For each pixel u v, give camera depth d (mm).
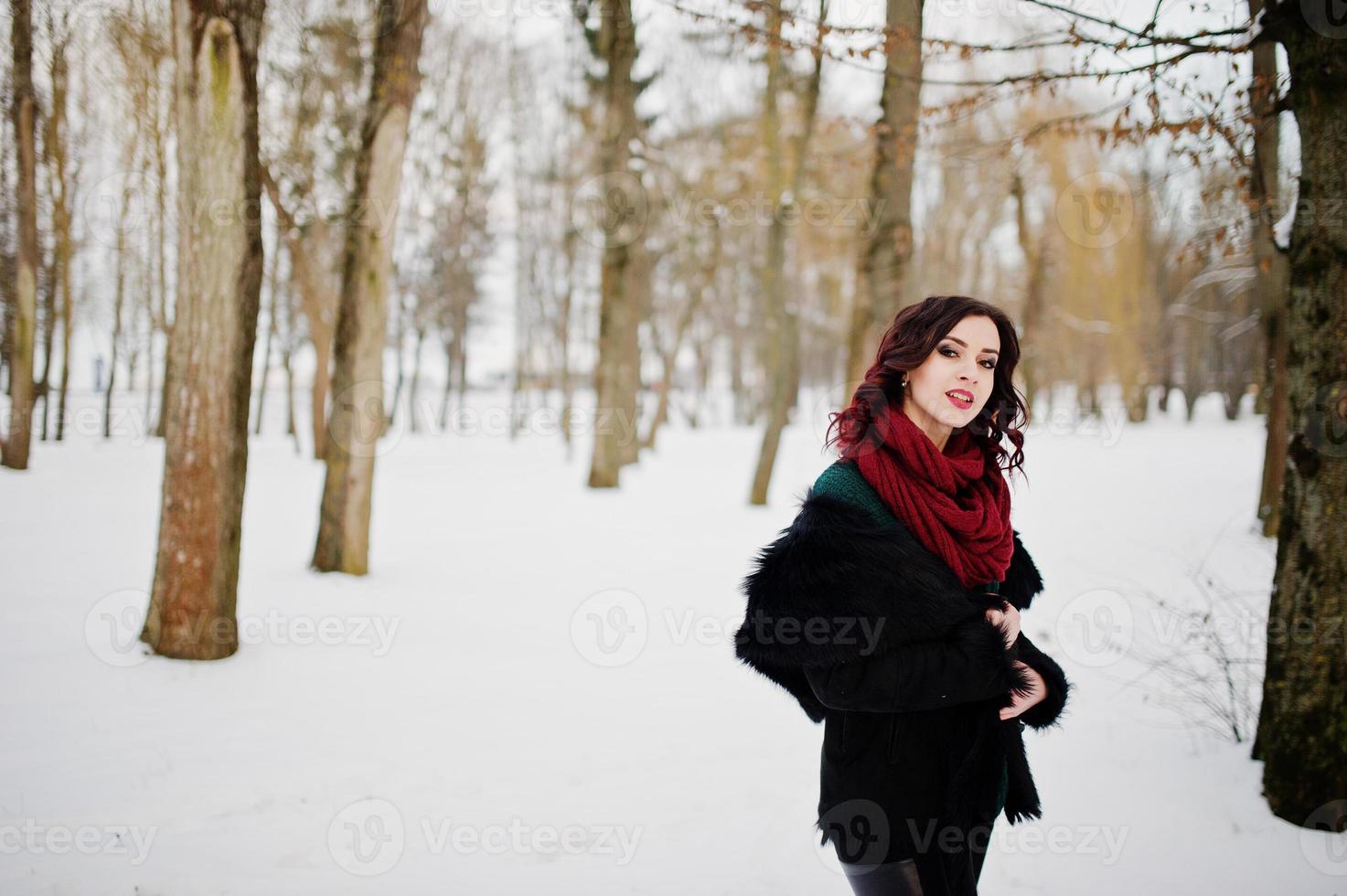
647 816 3305
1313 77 2986
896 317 1808
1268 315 8203
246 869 2820
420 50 7027
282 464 19297
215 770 3545
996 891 2752
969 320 1712
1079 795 3422
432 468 19719
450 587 7059
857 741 1645
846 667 1501
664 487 15812
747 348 43812
